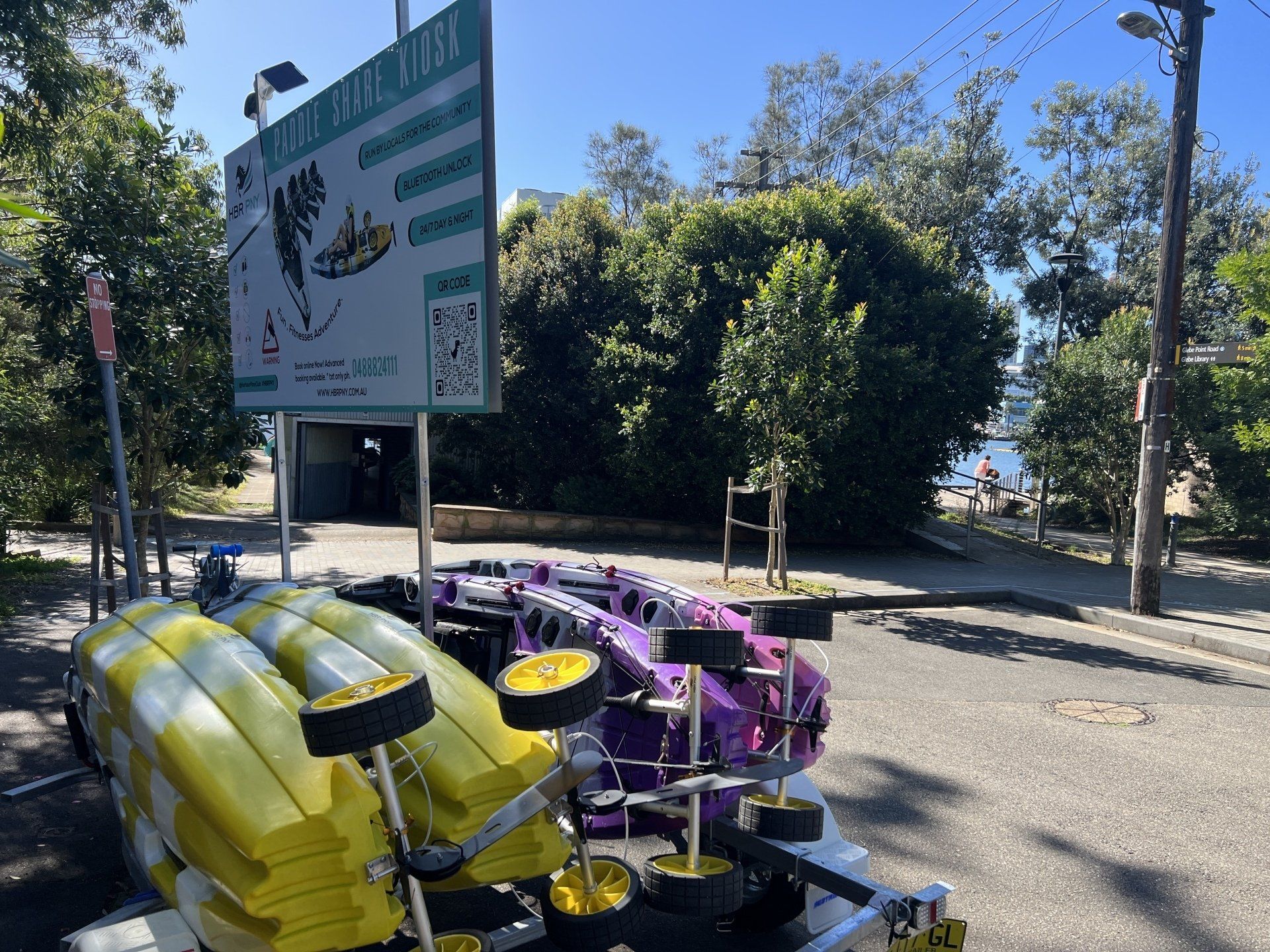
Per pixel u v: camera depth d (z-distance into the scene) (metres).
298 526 18.44
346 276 5.12
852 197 17.06
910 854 4.59
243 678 2.68
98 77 11.95
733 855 3.47
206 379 7.93
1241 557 19.44
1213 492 20.67
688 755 3.44
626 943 3.70
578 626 4.01
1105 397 16.34
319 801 2.22
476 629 4.78
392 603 5.47
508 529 16.38
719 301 16.09
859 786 5.50
